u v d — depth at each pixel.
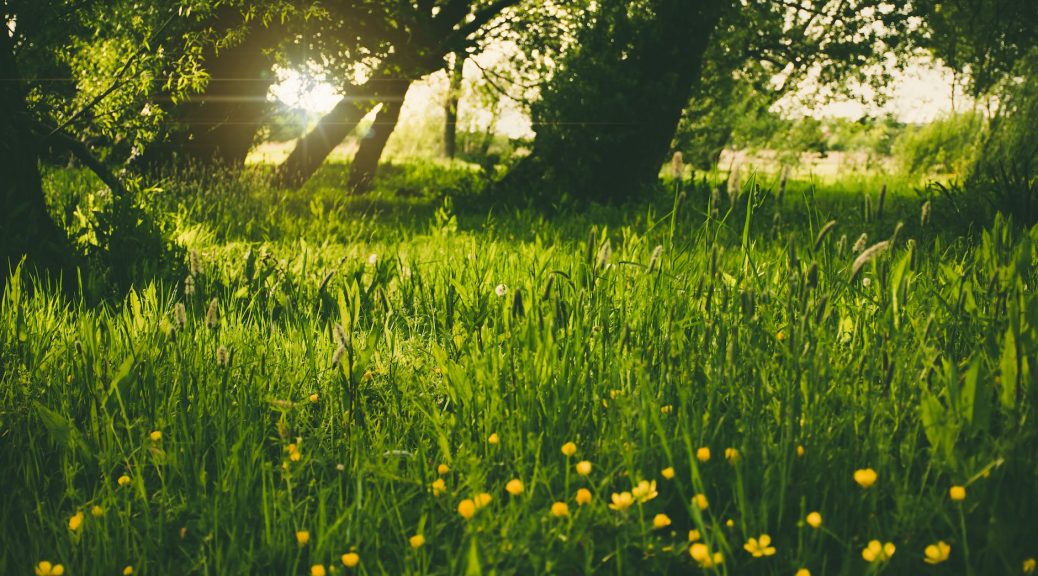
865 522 2.33
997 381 2.63
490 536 2.23
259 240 9.26
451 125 40.34
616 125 13.59
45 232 6.00
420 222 11.85
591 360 3.16
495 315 4.06
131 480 2.68
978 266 3.51
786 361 2.78
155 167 13.17
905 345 2.86
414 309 5.24
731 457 2.46
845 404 2.65
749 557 2.27
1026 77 15.09
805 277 2.72
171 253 6.19
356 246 7.60
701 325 3.17
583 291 3.19
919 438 2.64
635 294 3.66
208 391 3.28
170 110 12.41
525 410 2.88
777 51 18.11
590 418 2.95
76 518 2.35
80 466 2.92
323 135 16.45
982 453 2.25
